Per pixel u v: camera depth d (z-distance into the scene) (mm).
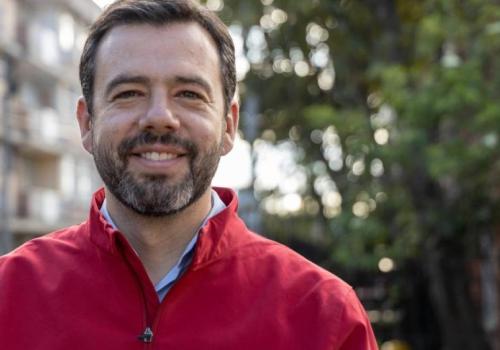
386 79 8750
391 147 8820
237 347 2447
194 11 2582
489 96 8266
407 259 10727
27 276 2586
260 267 2623
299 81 12414
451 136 9039
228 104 2689
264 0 11539
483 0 8516
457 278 10164
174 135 2471
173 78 2488
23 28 26672
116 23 2568
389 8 10906
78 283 2535
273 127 12859
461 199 9352
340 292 2588
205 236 2533
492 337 10750
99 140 2525
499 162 8383
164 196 2465
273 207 12375
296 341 2494
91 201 2689
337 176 11508
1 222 24953
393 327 11586
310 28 11938
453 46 9414
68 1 28812
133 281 2514
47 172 29297
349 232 9727
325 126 9828
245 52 11922
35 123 27391
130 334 2447
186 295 2506
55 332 2465
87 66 2627
